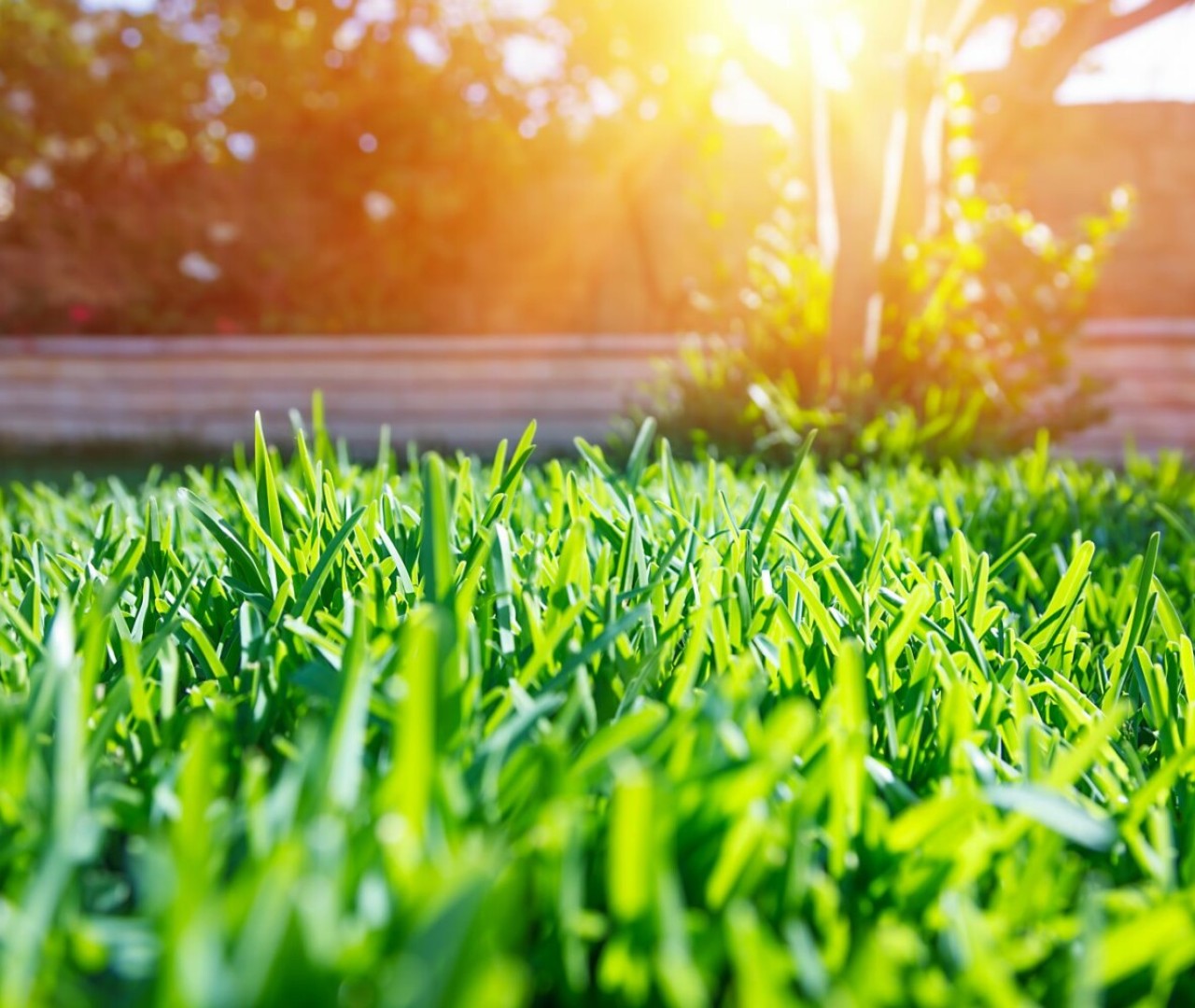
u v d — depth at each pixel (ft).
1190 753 0.74
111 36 8.67
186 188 9.03
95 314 8.96
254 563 1.14
